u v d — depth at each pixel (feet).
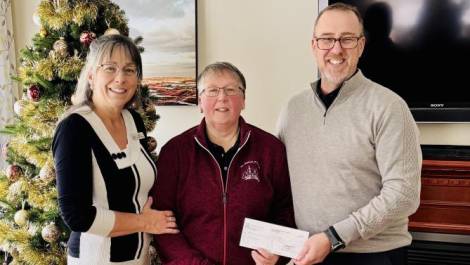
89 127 4.07
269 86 8.19
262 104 8.27
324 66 4.38
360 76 4.35
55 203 5.58
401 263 4.48
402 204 3.97
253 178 4.50
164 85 8.52
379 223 3.99
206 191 4.46
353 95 4.31
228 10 8.18
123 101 4.36
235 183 4.48
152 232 4.31
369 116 4.15
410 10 6.91
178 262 4.36
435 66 6.93
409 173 4.01
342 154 4.23
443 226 6.32
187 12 8.24
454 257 6.43
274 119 8.24
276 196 4.78
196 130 4.69
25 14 9.01
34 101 5.64
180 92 8.48
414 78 7.06
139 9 8.42
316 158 4.40
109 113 4.38
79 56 5.63
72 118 4.03
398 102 4.14
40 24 5.80
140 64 4.51
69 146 3.92
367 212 4.01
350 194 4.23
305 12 7.84
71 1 5.63
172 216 4.51
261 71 8.19
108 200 4.12
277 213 4.77
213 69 4.54
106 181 4.09
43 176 5.42
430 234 6.50
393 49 7.07
